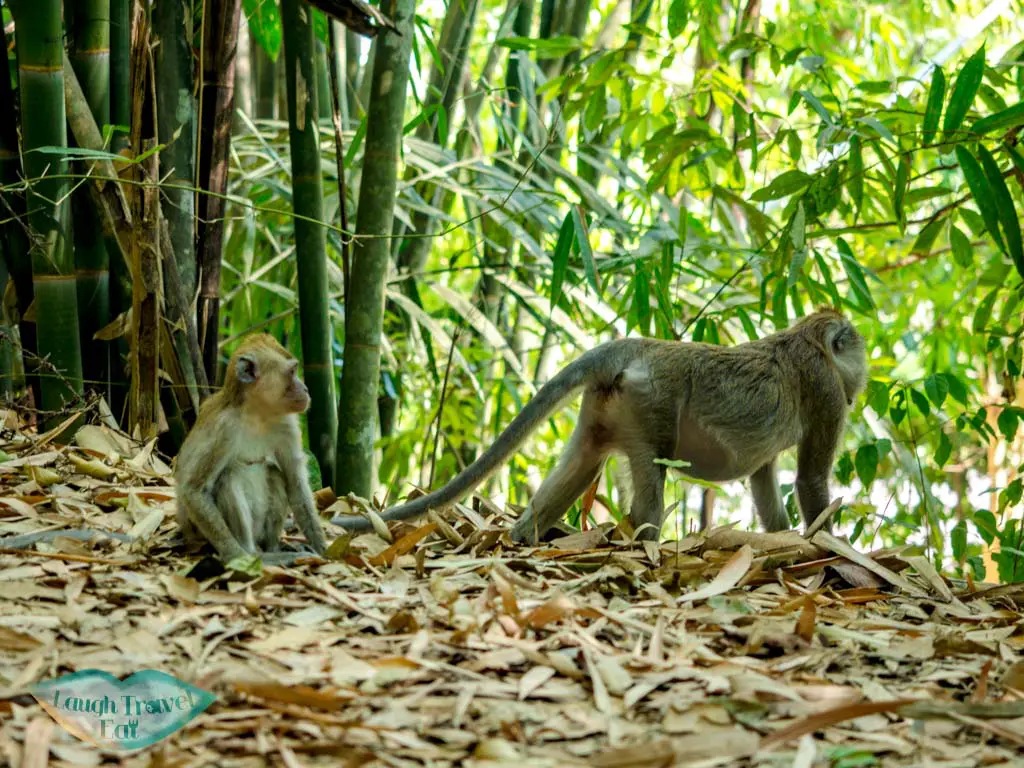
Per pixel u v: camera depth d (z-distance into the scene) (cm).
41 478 561
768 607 446
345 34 992
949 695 349
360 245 672
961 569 735
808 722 304
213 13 651
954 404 1004
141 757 290
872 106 706
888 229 939
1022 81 714
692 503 1384
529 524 582
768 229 785
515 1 902
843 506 629
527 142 816
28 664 337
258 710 313
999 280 758
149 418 643
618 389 564
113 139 670
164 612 390
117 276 692
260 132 964
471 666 349
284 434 495
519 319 975
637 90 854
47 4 591
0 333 655
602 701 324
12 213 600
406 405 1078
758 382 586
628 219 972
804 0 1325
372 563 480
